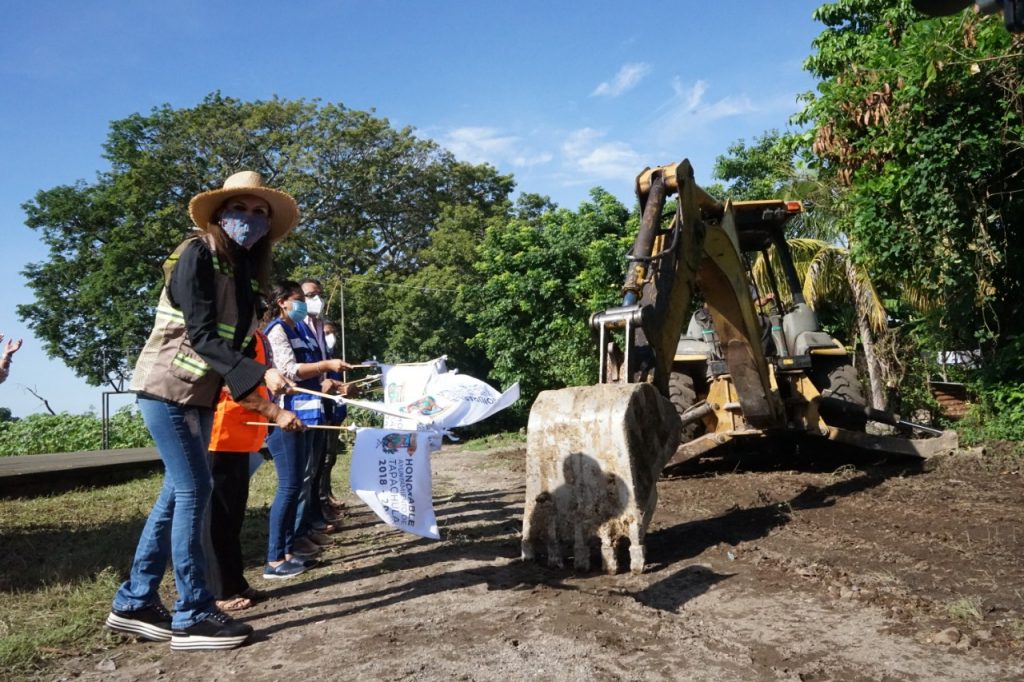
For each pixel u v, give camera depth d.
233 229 3.52
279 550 4.74
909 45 9.47
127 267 28.14
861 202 10.38
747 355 6.86
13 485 9.41
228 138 31.52
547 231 19.72
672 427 4.70
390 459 4.05
